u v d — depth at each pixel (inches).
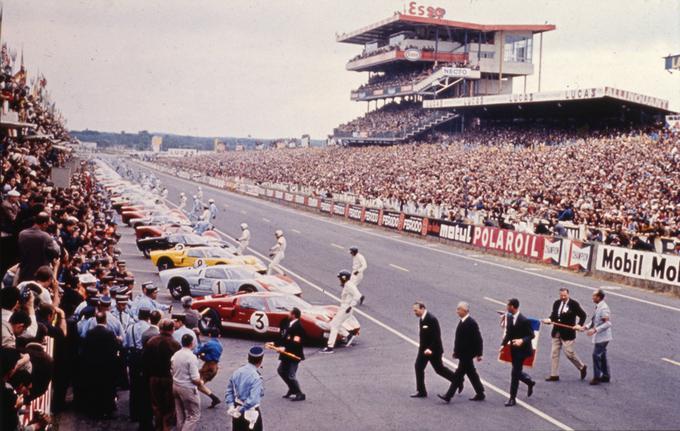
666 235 1240.2
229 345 721.0
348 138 4355.3
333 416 497.0
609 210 1536.7
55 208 845.8
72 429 458.6
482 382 588.4
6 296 364.8
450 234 1631.4
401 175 2805.1
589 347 704.4
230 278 909.2
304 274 1179.3
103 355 482.6
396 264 1291.8
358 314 864.9
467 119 3762.3
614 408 512.7
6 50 1418.6
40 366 344.8
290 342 534.9
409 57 4008.4
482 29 4025.6
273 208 2709.2
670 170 1959.9
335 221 2215.8
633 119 3034.0
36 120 1672.0
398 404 526.3
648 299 960.3
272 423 481.1
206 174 4881.9
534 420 486.6
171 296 953.5
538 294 989.8
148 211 1855.3
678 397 539.5
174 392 430.0
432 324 535.2
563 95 2701.8
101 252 850.1
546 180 2171.5
